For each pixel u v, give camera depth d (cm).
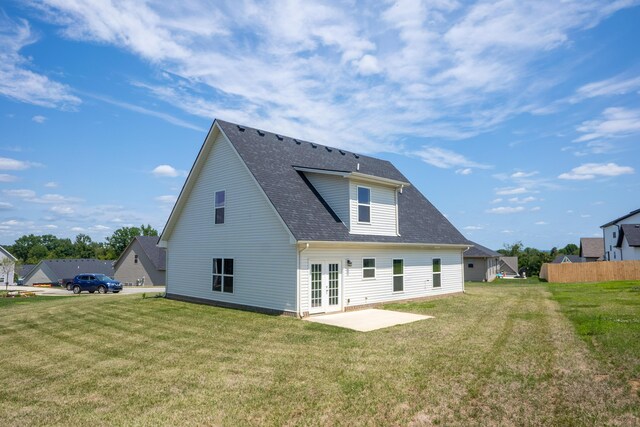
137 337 1251
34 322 1630
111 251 8762
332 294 1677
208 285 1962
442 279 2369
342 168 2156
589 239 6488
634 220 4700
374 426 595
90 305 2075
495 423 591
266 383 789
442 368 853
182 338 1213
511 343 1070
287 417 632
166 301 2103
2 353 1118
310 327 1338
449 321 1441
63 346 1175
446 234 2431
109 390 776
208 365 921
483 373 812
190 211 2111
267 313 1638
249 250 1747
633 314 1462
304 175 1944
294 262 1552
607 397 671
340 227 1745
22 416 662
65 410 684
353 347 1058
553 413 617
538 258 6825
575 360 887
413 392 720
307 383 782
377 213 1927
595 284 3130
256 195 1725
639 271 3638
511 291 2720
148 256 5250
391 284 1977
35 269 6138
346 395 715
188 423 620
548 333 1194
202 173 2036
